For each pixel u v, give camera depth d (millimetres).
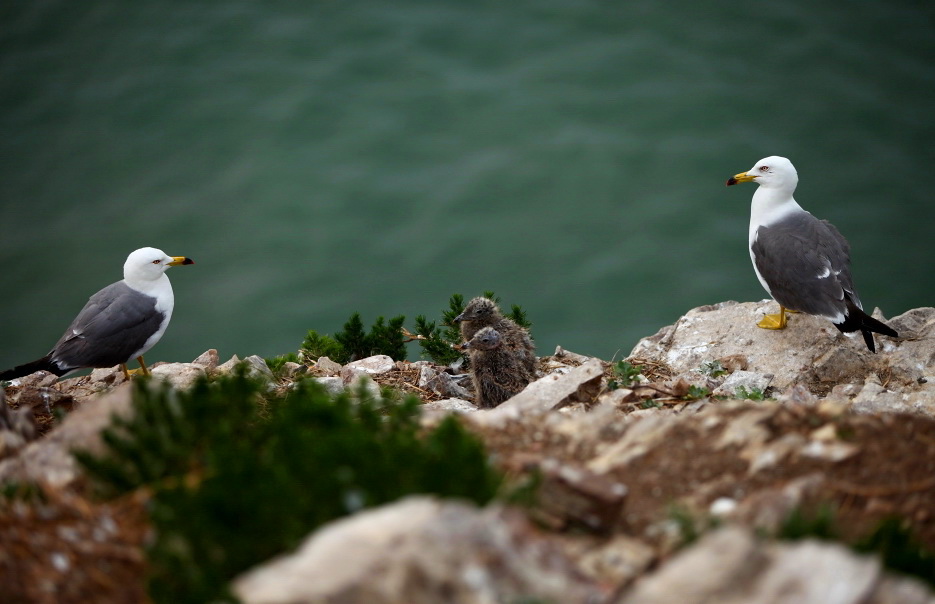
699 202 32031
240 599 4160
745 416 6660
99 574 5031
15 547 5078
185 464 5883
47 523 5359
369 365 12266
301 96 38250
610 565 5012
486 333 11562
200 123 37344
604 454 6500
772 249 12375
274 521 4992
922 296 27547
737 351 12016
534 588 4340
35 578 4910
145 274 12180
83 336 11727
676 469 6156
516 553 4453
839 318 11578
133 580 5035
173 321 28672
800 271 11984
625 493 5363
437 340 13375
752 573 4297
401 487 5223
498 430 6934
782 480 5930
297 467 5348
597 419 6996
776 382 11273
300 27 42406
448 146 35469
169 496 5203
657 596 4285
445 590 4191
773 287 12367
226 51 40875
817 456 6102
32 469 6215
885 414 7031
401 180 34031
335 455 5371
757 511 5371
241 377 6734
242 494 5062
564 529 5387
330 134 36438
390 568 4191
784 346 11961
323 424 6066
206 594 4434
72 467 6180
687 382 10789
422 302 29188
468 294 29203
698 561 4418
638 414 9359
